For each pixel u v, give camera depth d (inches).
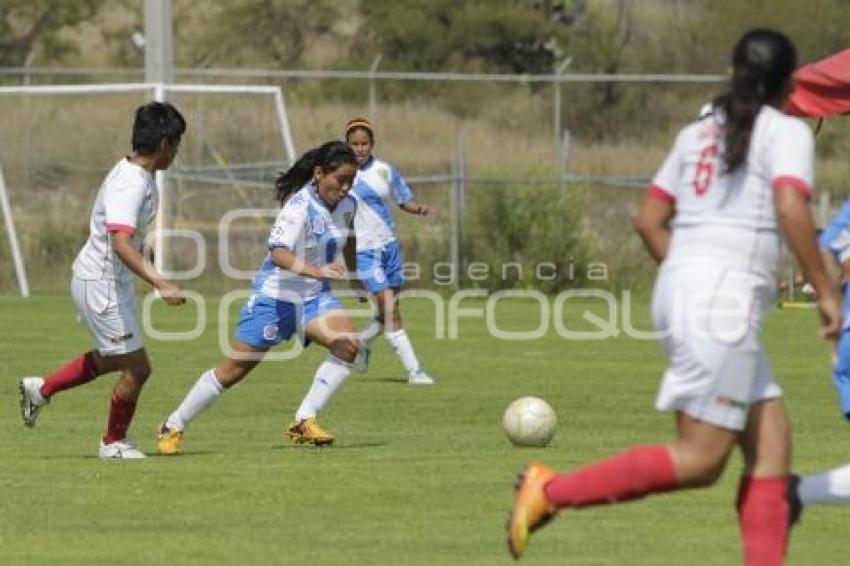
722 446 896.3
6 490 1279.5
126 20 6830.7
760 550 904.3
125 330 1406.3
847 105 2177.7
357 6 6545.3
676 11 6387.8
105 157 3772.1
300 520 1165.1
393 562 1032.8
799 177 888.3
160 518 1171.3
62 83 5925.2
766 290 903.1
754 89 911.0
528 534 922.1
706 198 910.4
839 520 1179.9
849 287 1177.4
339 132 4648.1
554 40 6082.7
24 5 6205.7
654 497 1256.8
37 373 2122.3
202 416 1749.5
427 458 1445.6
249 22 6515.8
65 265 3496.6
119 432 1445.6
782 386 2030.0
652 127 5482.3
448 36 6063.0
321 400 1528.1
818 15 5708.7
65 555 1050.1
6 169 3673.7
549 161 4574.3
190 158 3710.6
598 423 1688.0
